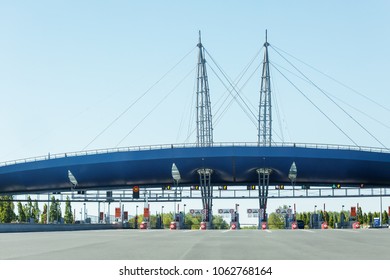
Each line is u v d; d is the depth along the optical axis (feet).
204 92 437.99
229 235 108.17
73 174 321.73
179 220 342.64
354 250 59.62
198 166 310.86
